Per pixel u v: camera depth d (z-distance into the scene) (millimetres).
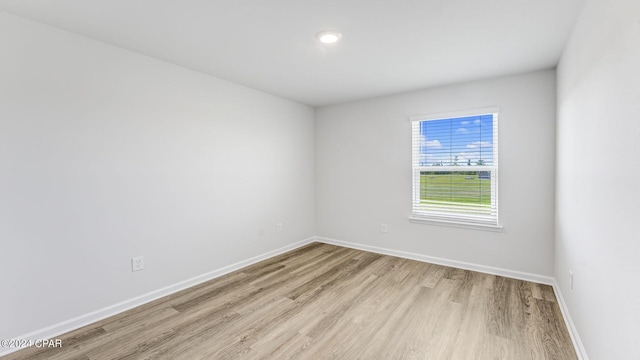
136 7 1811
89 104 2240
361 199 4254
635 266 1076
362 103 4184
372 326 2201
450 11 1855
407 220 3855
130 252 2500
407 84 3428
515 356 1839
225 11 1859
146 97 2592
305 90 3699
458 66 2840
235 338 2053
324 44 2357
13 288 1905
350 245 4395
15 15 1899
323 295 2740
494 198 3268
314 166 4723
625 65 1158
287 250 4207
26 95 1946
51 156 2057
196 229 3020
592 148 1618
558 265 2686
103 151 2324
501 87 3146
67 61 2127
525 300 2600
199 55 2586
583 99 1795
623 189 1190
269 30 2119
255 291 2840
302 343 1993
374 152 4102
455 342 1994
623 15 1176
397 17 1931
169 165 2777
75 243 2180
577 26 1935
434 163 3658
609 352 1347
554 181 2900
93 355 1866
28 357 1842
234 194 3422
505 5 1785
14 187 1905
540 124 2961
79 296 2201
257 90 3691
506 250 3188
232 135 3387
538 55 2564
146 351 1907
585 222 1767
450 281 3059
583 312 1794
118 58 2400
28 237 1963
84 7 1809
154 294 2664
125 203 2465
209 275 3143
